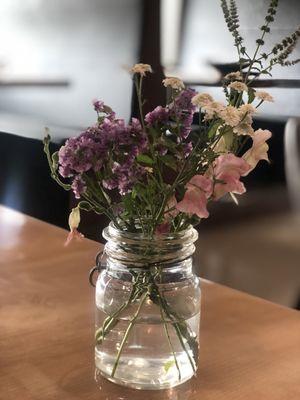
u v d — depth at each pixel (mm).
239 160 747
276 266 2012
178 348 828
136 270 800
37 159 2482
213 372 881
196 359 859
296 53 1823
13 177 2629
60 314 1048
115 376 835
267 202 2006
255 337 993
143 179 761
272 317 1068
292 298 1973
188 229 811
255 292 2084
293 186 1922
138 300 812
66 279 1199
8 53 2996
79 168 724
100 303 839
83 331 987
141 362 825
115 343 831
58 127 2637
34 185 2514
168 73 2252
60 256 1317
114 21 2527
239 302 1126
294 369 895
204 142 751
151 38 2385
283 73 1862
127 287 813
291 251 1961
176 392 828
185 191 746
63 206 2348
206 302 1124
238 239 2104
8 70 2992
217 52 2115
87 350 928
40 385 833
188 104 754
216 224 2156
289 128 1891
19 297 1113
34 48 2871
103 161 729
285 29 1811
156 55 2361
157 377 828
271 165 1968
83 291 1145
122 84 2453
